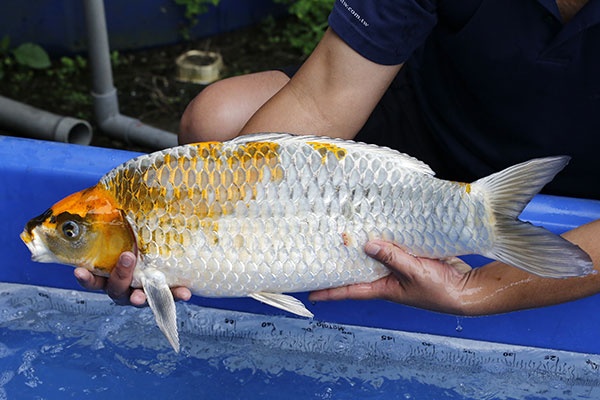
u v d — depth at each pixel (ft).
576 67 4.41
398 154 4.07
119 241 4.00
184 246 4.00
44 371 4.91
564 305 4.89
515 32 4.43
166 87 8.30
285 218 4.02
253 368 4.98
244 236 4.00
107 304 5.16
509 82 4.57
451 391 4.93
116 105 7.27
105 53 7.04
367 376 4.98
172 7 8.77
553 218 4.77
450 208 4.03
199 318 5.13
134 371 4.93
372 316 5.07
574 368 4.99
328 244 4.06
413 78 5.17
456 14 4.50
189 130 5.26
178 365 4.98
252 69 8.65
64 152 4.99
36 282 5.20
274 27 9.34
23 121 6.98
